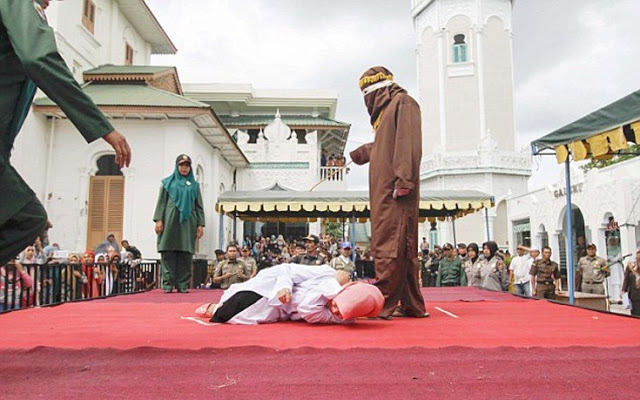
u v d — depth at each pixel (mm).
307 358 2568
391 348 2803
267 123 28594
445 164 32250
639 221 15602
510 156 31875
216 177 20406
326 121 29141
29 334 3418
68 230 15805
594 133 6723
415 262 4539
